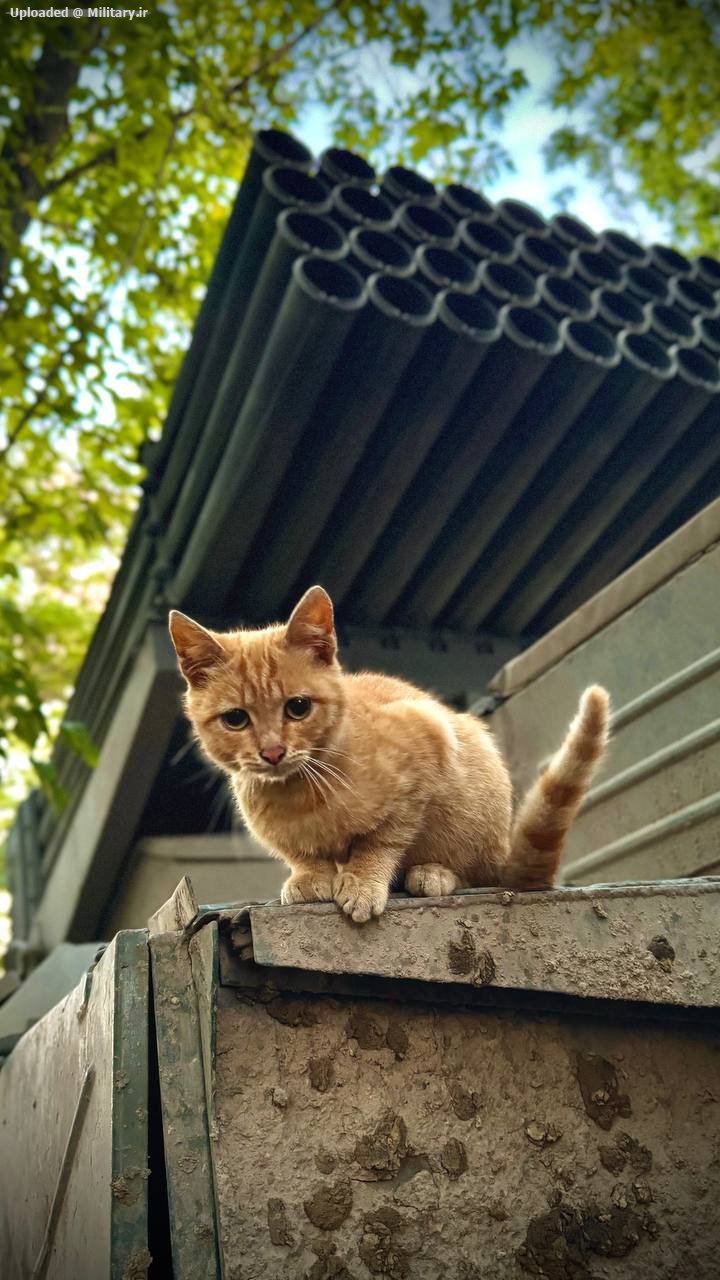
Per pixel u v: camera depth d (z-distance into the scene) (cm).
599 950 86
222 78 321
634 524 222
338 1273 76
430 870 99
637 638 142
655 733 138
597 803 147
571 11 346
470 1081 86
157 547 221
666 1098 91
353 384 182
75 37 265
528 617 232
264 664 103
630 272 232
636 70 374
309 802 98
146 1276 73
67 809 276
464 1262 80
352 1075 83
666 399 204
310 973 82
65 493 325
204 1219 75
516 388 191
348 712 105
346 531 202
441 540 214
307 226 185
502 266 206
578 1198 85
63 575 448
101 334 272
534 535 215
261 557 207
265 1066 80
